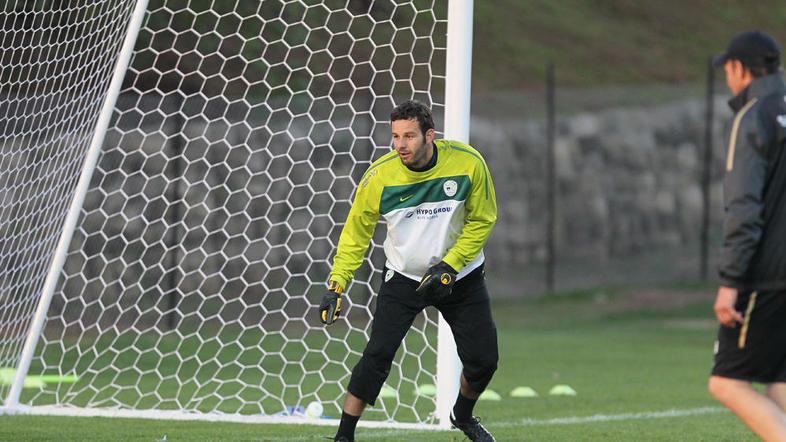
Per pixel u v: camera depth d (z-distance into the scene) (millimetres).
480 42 85000
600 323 56219
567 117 76625
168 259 52062
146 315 49156
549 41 89562
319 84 59156
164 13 57812
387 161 18281
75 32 28391
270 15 60562
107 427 23109
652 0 103188
